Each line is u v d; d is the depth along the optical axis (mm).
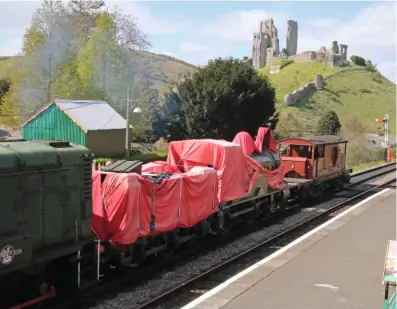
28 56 39531
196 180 11758
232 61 36156
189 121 34719
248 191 14531
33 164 7109
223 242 13258
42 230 7336
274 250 12438
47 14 41062
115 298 8789
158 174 12086
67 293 8117
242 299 8633
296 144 20609
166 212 10672
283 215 17328
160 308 8367
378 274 10117
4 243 6512
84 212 8234
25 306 7297
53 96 39531
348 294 8945
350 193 22797
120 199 9336
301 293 8977
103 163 28656
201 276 9883
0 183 6590
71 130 32938
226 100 33812
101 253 9211
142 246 10258
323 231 14047
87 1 48062
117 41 42750
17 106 39812
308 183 19562
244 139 15672
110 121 34594
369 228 14453
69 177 7898
